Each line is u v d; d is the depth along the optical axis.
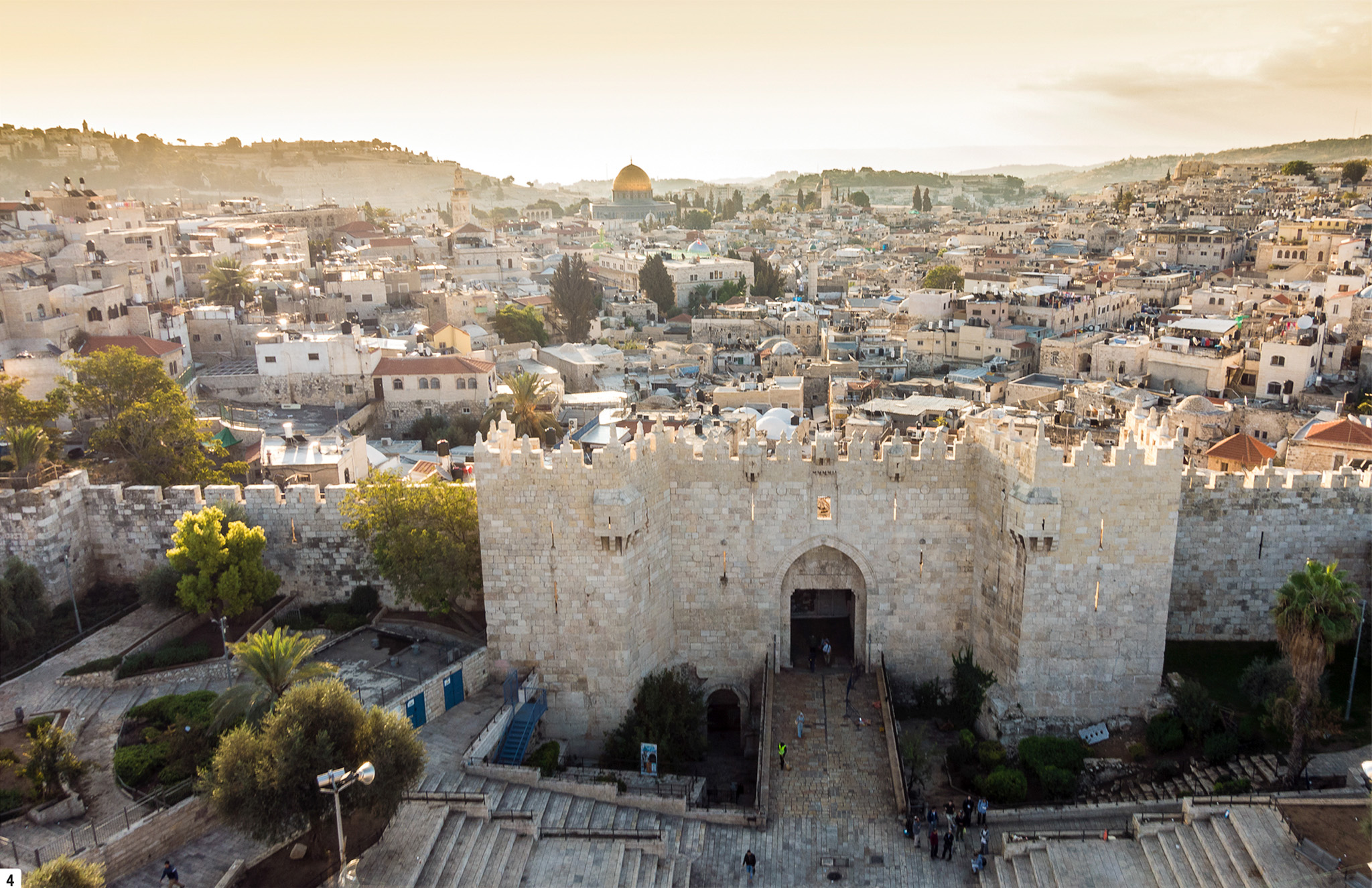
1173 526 62.22
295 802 44.84
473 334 192.25
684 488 69.50
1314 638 52.50
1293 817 48.97
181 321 146.00
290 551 77.25
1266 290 194.12
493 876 48.56
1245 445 101.19
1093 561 62.69
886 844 56.25
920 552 69.25
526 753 63.19
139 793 51.69
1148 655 64.19
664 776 63.12
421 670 66.88
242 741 46.09
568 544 65.19
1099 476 61.56
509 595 66.81
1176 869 48.28
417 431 139.00
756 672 71.88
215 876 47.00
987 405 150.62
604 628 65.94
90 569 76.88
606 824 56.12
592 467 63.94
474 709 64.88
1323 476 69.44
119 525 76.75
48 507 71.81
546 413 138.62
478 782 57.34
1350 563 70.19
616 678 66.62
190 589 68.38
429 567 68.25
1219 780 58.09
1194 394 146.12
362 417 135.75
